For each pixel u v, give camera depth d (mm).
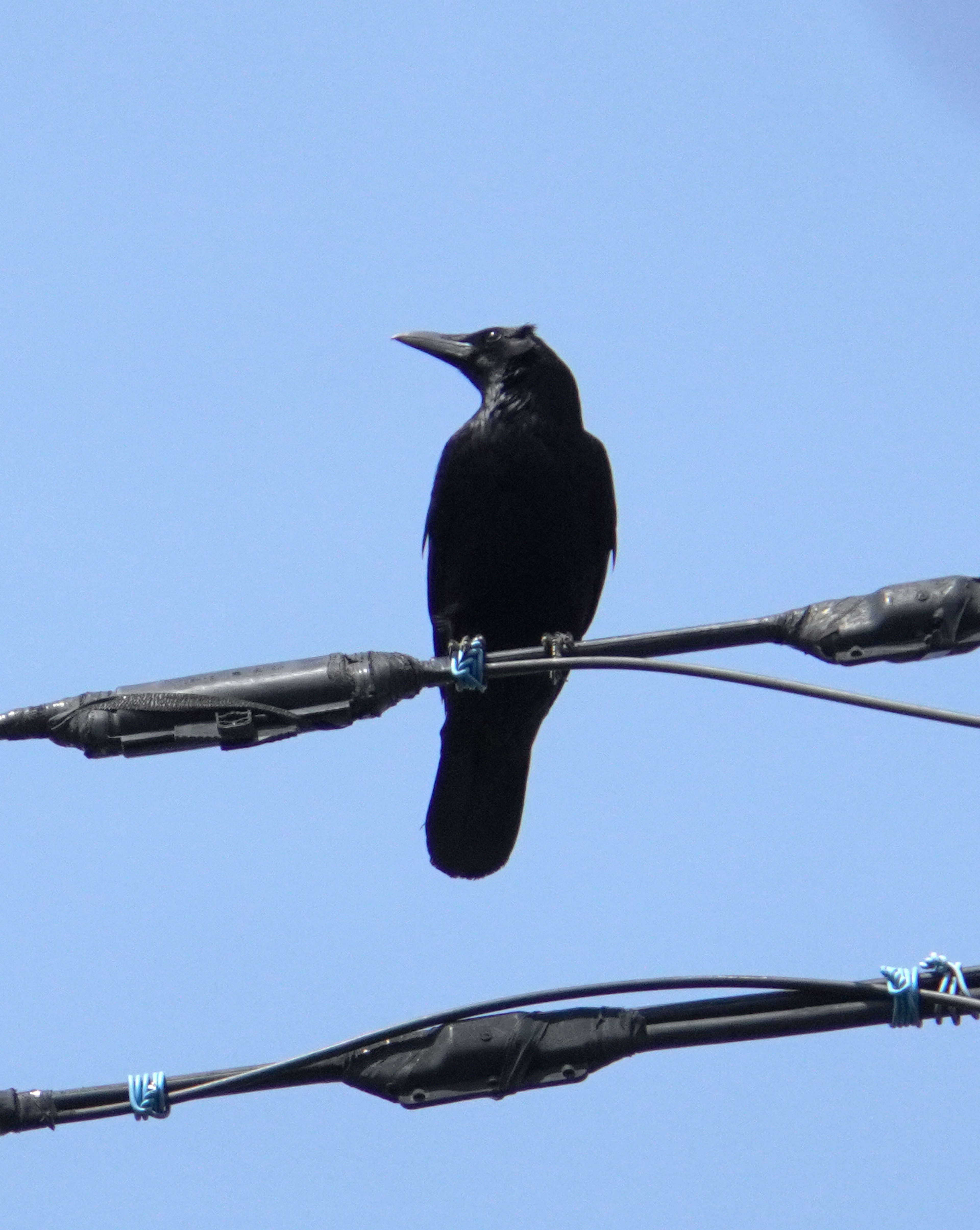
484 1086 9008
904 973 8852
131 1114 8914
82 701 9711
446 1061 9016
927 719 8828
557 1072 8977
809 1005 8969
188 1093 8906
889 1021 8875
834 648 9539
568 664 9516
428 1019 8711
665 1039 9008
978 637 9422
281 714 9594
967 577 9508
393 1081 9016
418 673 9781
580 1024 9039
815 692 8977
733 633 9883
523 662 9633
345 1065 9133
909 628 9438
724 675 9141
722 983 8711
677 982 8703
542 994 8672
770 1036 8953
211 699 9594
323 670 9656
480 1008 8680
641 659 9273
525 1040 8992
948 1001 8766
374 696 9633
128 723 9602
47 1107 8945
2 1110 8906
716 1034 8961
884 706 8867
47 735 9734
